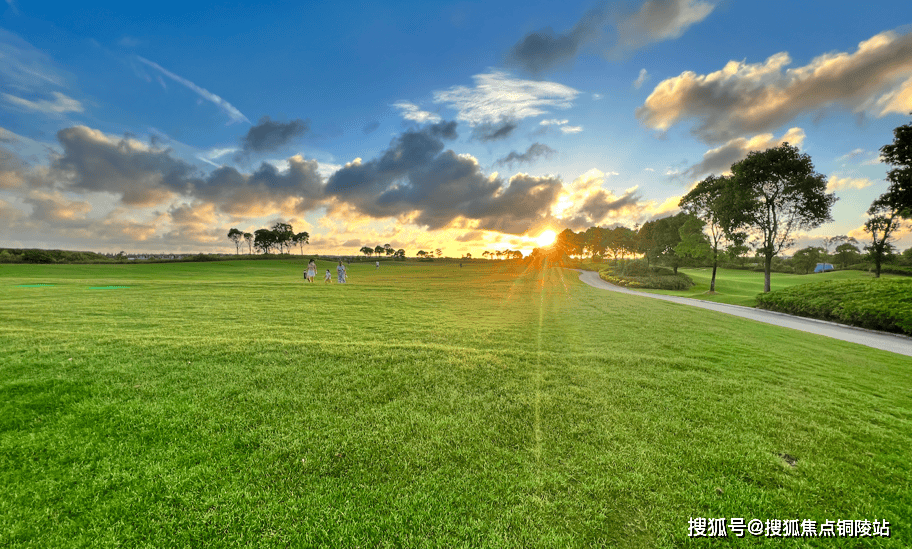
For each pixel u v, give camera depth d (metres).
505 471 3.51
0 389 4.87
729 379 6.50
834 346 11.27
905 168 24.42
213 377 5.68
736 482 3.42
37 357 6.23
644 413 4.89
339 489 3.21
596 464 3.64
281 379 5.70
